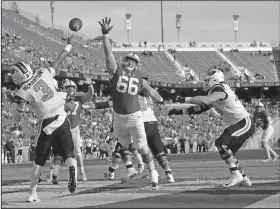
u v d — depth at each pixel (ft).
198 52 244.83
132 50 238.27
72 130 36.45
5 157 96.32
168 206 20.22
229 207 19.61
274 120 155.94
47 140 24.06
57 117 24.26
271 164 52.26
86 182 34.91
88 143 114.11
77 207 20.61
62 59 25.82
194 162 62.44
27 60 150.92
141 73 28.50
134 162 65.10
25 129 119.96
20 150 100.42
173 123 160.56
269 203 20.53
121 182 33.76
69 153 24.49
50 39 193.57
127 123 27.35
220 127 164.76
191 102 27.73
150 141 32.78
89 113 144.15
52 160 36.42
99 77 169.17
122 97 27.04
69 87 34.65
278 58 243.60
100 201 22.72
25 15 202.59
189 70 224.33
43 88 24.09
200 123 165.27
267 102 205.26
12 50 149.18
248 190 25.79
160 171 45.60
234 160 28.09
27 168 64.49
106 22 26.50
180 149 140.46
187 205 20.43
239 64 235.20
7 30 168.86
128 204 21.13
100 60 205.98
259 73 227.81
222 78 29.01
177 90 216.74
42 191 28.66
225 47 250.16
